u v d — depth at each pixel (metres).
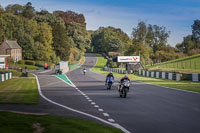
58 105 17.12
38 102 18.72
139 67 90.62
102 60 190.25
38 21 170.50
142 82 41.56
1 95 23.69
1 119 11.03
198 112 13.98
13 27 142.62
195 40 182.75
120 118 12.42
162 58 152.62
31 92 26.56
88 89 29.66
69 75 68.44
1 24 140.12
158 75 54.91
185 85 34.19
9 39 139.12
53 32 158.25
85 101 19.12
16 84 38.72
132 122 11.46
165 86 33.12
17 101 19.27
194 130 9.92
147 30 167.12
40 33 145.62
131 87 31.80
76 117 12.70
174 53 157.50
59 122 10.98
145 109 15.13
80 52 189.25
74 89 29.72
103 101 19.06
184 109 15.02
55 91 27.55
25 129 9.43
